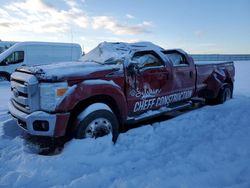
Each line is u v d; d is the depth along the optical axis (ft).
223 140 12.74
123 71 13.82
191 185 8.52
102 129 12.31
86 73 12.25
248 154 10.99
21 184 9.06
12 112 12.81
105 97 12.98
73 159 10.69
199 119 17.15
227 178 8.96
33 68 12.73
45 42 50.01
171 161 10.52
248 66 94.02
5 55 45.57
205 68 21.07
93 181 9.10
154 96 15.79
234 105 21.84
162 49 18.44
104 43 16.85
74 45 54.03
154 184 8.60
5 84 42.50
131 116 14.98
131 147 12.44
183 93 18.49
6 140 13.55
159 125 16.03
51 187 8.77
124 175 9.55
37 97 11.61
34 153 11.89
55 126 11.16
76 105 11.99
